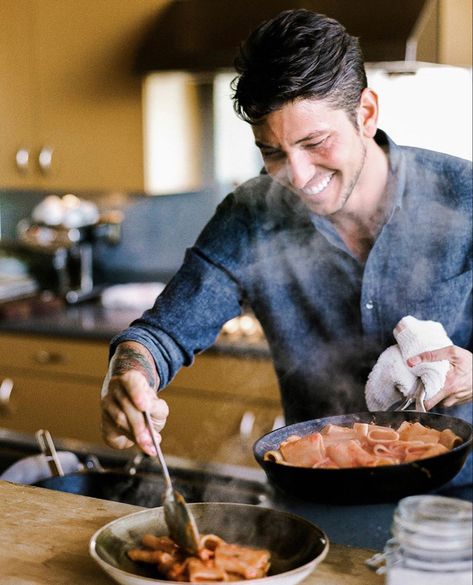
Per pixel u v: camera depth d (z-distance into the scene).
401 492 1.21
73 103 3.34
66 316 3.45
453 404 1.55
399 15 2.64
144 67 3.14
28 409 3.37
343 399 1.84
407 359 1.53
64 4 3.29
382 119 3.12
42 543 1.30
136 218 3.84
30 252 3.96
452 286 1.71
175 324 1.80
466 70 2.94
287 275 1.80
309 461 1.29
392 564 1.00
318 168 1.50
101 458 2.37
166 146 3.33
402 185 1.68
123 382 1.38
